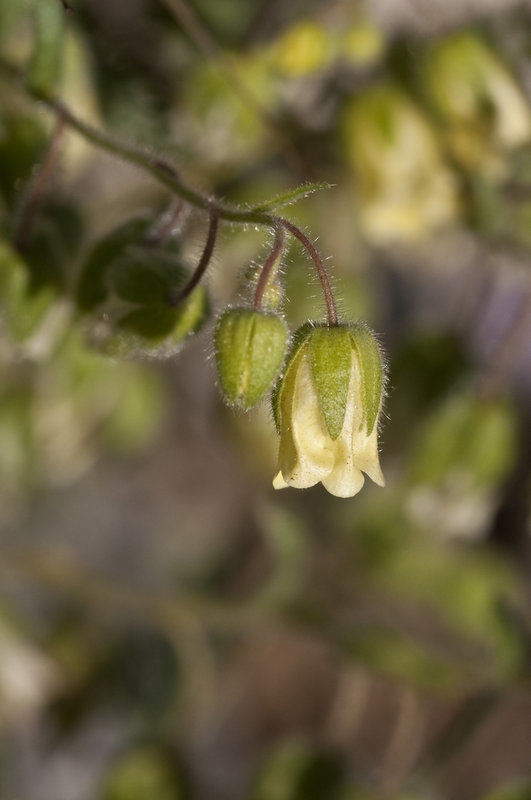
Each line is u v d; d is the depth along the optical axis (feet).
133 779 0.76
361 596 0.81
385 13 0.74
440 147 0.71
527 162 0.71
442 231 0.73
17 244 0.65
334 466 0.58
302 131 0.74
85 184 0.79
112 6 0.75
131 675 0.83
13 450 0.77
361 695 0.78
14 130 0.69
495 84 0.70
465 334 0.76
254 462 0.78
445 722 0.80
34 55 0.64
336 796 0.73
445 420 0.74
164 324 0.62
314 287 0.73
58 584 0.76
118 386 0.77
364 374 0.58
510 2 0.73
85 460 0.79
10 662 0.79
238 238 0.72
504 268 0.75
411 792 0.74
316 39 0.72
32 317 0.66
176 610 0.75
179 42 0.75
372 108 0.71
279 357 0.58
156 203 0.75
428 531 0.77
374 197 0.71
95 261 0.64
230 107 0.73
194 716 0.81
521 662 0.72
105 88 0.75
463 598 0.78
